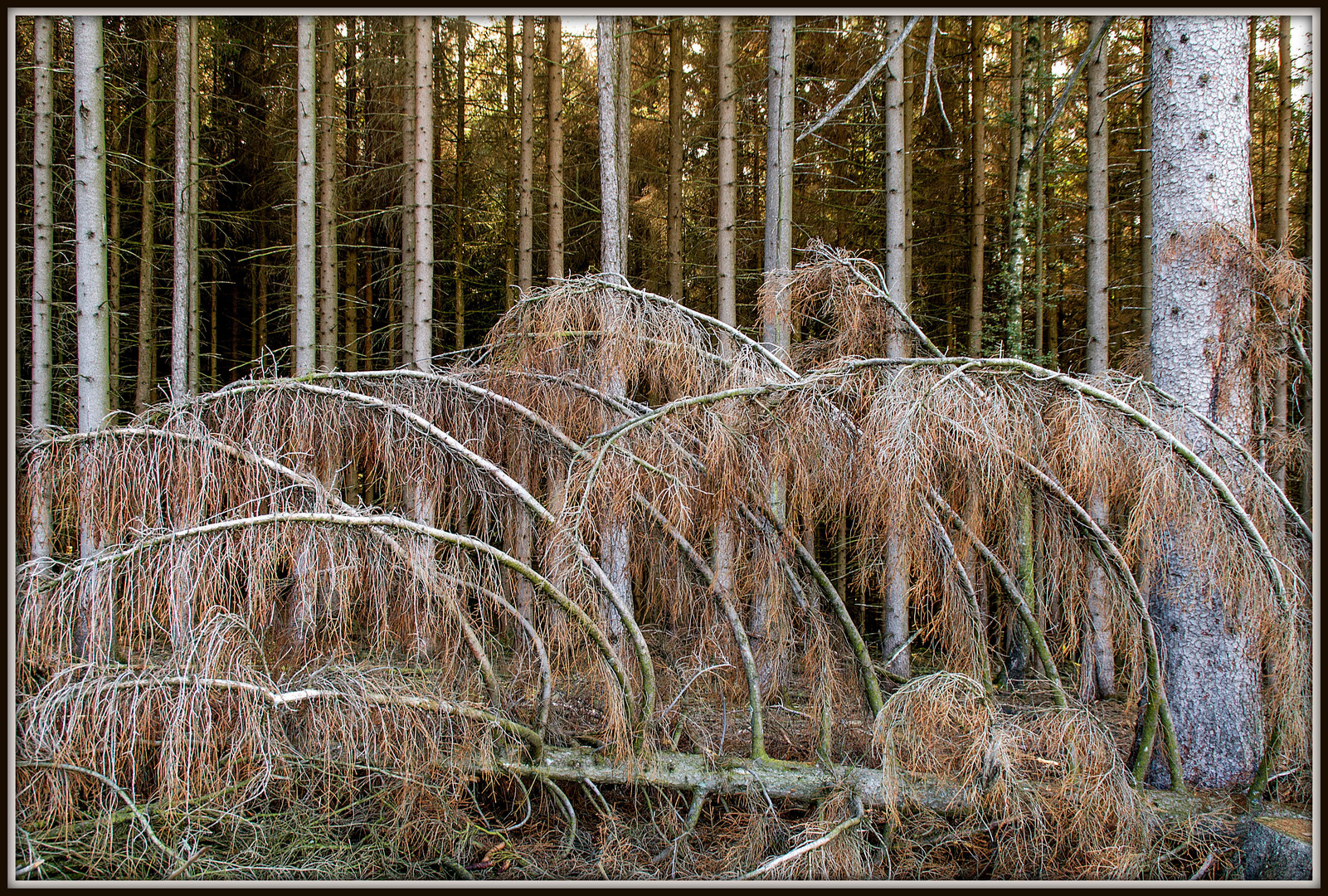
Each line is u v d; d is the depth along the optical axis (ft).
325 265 22.27
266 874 9.88
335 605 11.44
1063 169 23.30
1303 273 11.46
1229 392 11.83
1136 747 11.80
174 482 10.96
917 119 29.22
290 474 10.77
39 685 10.66
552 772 11.48
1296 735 10.57
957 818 11.02
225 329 35.96
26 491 10.81
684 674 12.55
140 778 10.64
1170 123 12.34
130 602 9.87
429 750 10.48
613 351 12.30
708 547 13.28
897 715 10.40
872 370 11.02
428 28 18.71
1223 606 11.41
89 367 13.76
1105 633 17.04
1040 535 12.25
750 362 12.66
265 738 9.68
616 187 18.11
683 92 31.30
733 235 20.31
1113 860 9.84
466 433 12.84
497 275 33.94
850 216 28.99
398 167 23.61
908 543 10.52
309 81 17.85
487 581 11.96
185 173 20.10
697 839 11.41
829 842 10.26
